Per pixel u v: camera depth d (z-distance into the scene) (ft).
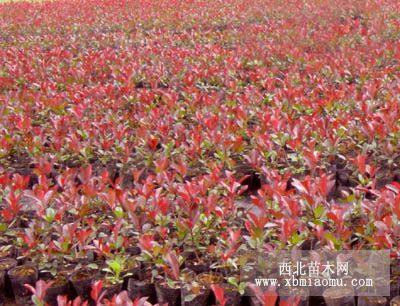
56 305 14.53
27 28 49.83
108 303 11.33
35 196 15.80
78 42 43.04
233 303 13.46
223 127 22.36
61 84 30.94
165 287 13.70
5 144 21.68
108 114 24.00
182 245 15.14
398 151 20.26
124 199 15.28
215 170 17.46
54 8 60.95
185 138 21.91
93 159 21.84
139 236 14.88
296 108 24.27
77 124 24.12
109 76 33.42
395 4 51.13
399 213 13.73
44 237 15.44
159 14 53.62
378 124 20.01
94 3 63.36
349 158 19.53
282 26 43.39
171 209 16.48
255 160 18.84
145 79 31.53
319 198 14.93
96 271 14.75
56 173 20.92
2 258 15.43
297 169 19.58
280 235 13.92
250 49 35.42
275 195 15.29
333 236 13.73
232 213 15.84
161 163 18.03
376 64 31.68
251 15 50.85
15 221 16.88
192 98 26.71
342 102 24.45
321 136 20.58
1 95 27.91
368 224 14.29
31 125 24.97
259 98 25.80
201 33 44.06
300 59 32.63
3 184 17.43
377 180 19.22
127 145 20.95
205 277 14.08
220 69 31.30
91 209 17.03
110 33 46.60
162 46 39.47
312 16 48.39
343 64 30.76
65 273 14.78
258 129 21.45
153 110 23.54
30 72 32.53
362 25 47.14
